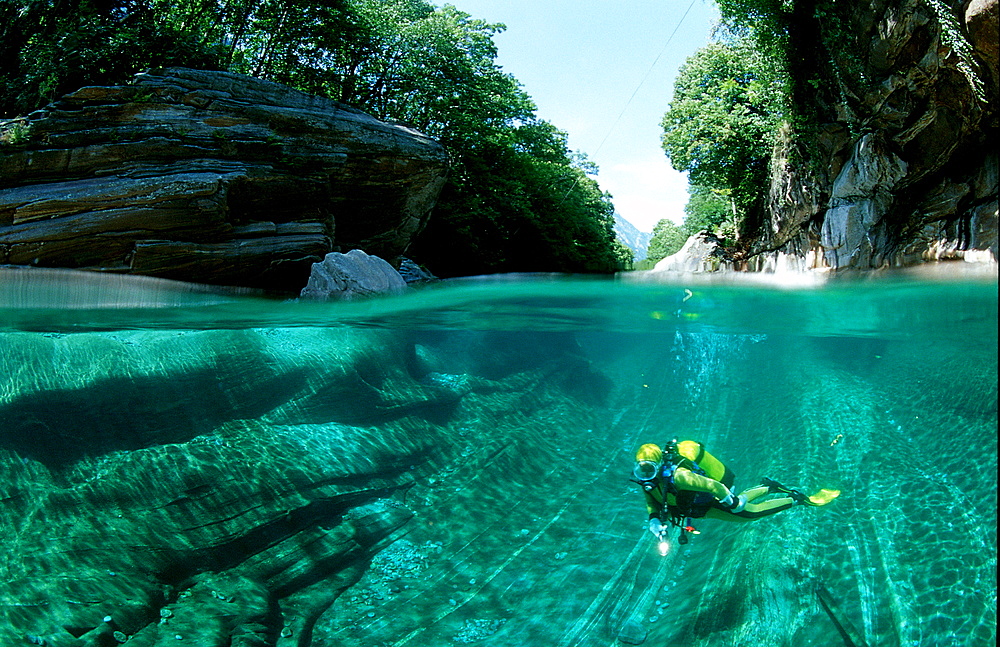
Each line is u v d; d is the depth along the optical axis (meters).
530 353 13.50
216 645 5.30
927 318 9.81
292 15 21.59
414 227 19.56
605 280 12.09
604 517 8.32
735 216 37.44
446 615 6.35
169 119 13.61
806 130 22.22
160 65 14.84
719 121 30.08
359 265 12.11
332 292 11.52
